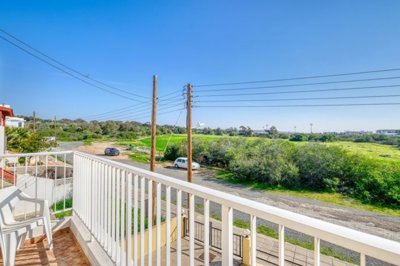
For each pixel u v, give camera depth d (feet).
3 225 6.79
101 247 6.44
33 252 7.47
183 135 92.58
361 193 47.03
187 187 3.56
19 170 26.22
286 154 57.72
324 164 52.54
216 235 21.17
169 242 4.07
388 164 46.91
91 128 130.52
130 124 131.44
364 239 1.71
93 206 7.11
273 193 50.39
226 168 72.13
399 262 1.49
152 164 33.27
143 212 4.81
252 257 2.56
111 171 6.06
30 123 111.45
